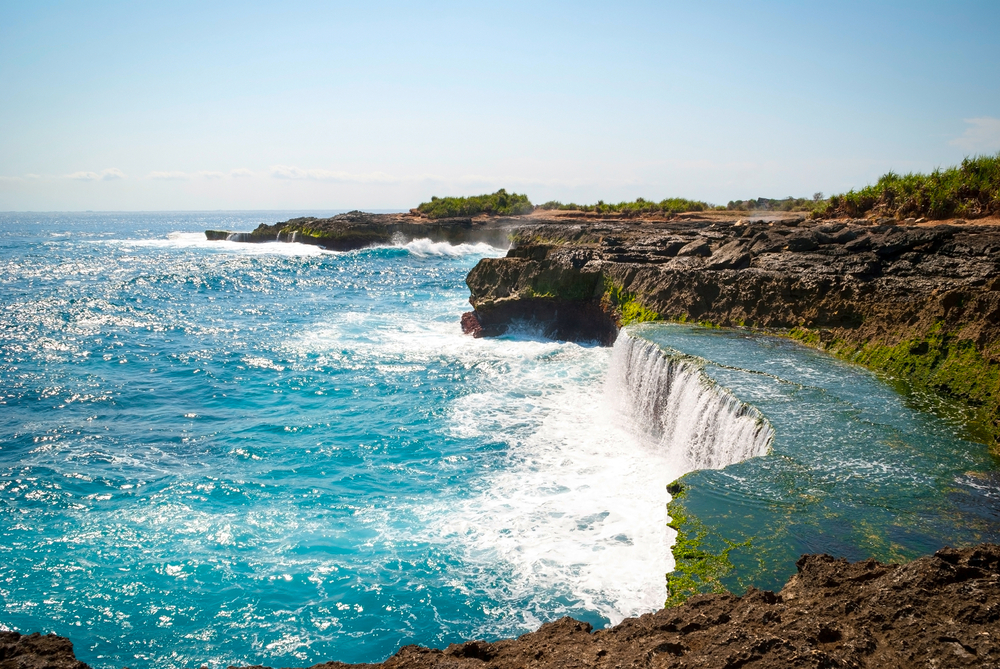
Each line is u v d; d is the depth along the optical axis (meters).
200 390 23.48
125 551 12.54
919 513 9.73
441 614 10.56
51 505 14.39
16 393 22.77
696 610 6.30
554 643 6.13
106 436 18.81
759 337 21.20
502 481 15.59
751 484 10.73
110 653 9.83
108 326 34.91
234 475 16.11
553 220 81.50
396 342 30.56
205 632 10.27
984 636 5.07
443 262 72.94
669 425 17.73
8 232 156.50
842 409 14.05
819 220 36.19
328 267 66.31
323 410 21.14
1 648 6.02
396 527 13.44
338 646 9.97
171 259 72.00
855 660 5.07
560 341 29.78
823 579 6.67
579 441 18.25
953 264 20.20
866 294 19.89
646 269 27.58
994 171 29.58
